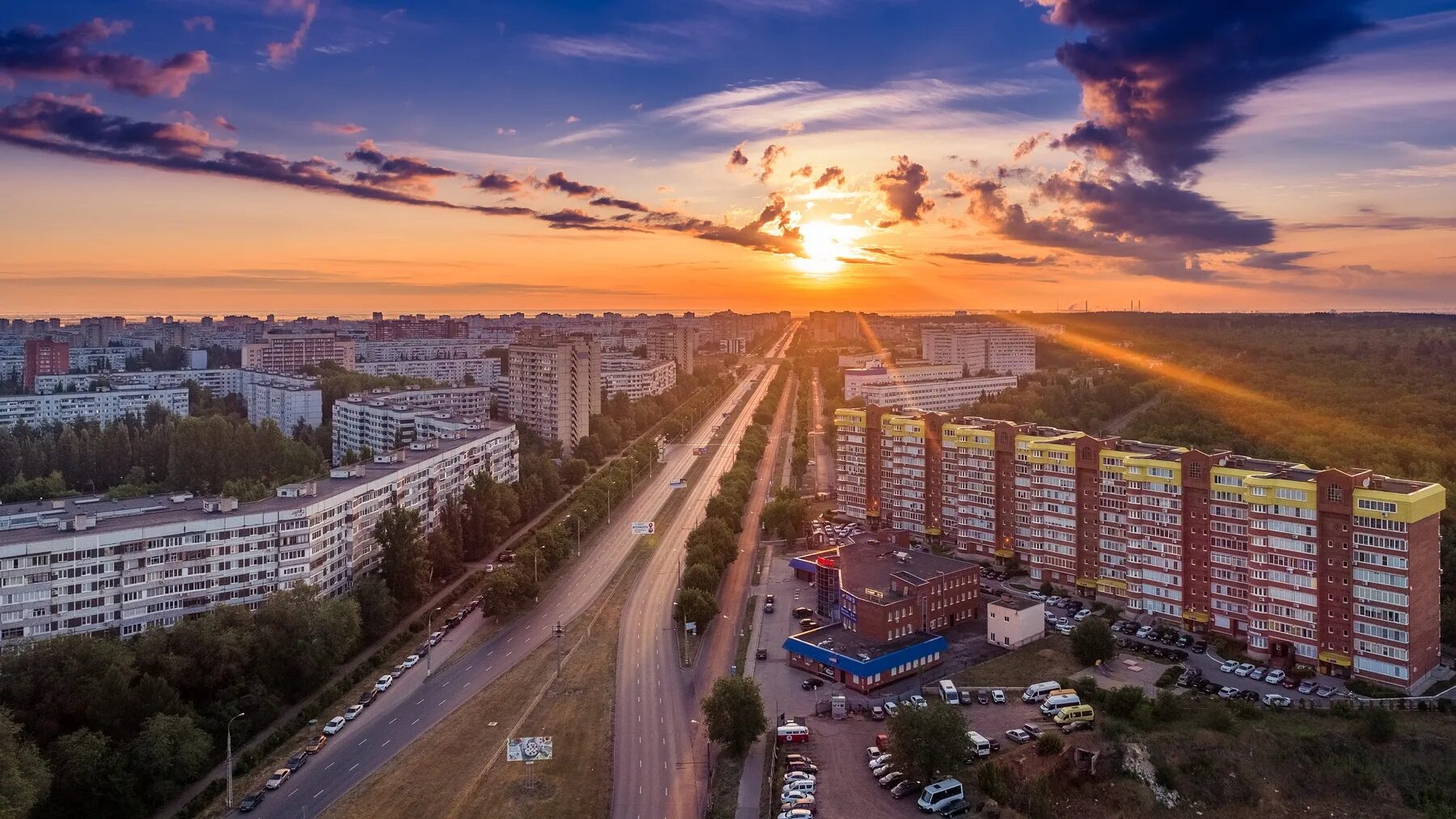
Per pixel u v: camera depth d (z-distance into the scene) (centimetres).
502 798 18775
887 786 19212
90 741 18050
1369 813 19325
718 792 19000
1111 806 19450
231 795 18775
